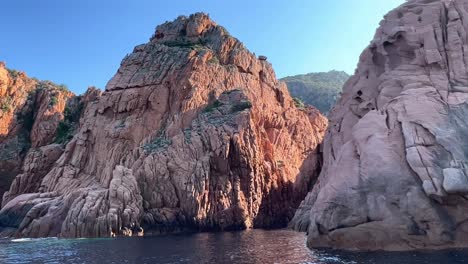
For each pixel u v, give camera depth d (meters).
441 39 42.16
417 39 43.31
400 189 33.50
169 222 70.25
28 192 88.12
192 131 81.19
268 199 83.06
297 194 81.38
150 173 74.25
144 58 96.81
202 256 38.00
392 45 45.28
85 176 84.25
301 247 41.06
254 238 54.34
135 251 43.31
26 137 107.38
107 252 43.09
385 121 38.75
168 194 73.38
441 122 35.62
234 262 33.59
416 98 38.59
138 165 76.62
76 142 88.69
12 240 59.44
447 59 41.28
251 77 99.56
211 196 74.62
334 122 52.69
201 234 64.44
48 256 41.12
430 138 34.88
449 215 32.25
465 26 42.34
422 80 40.75
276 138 93.50
